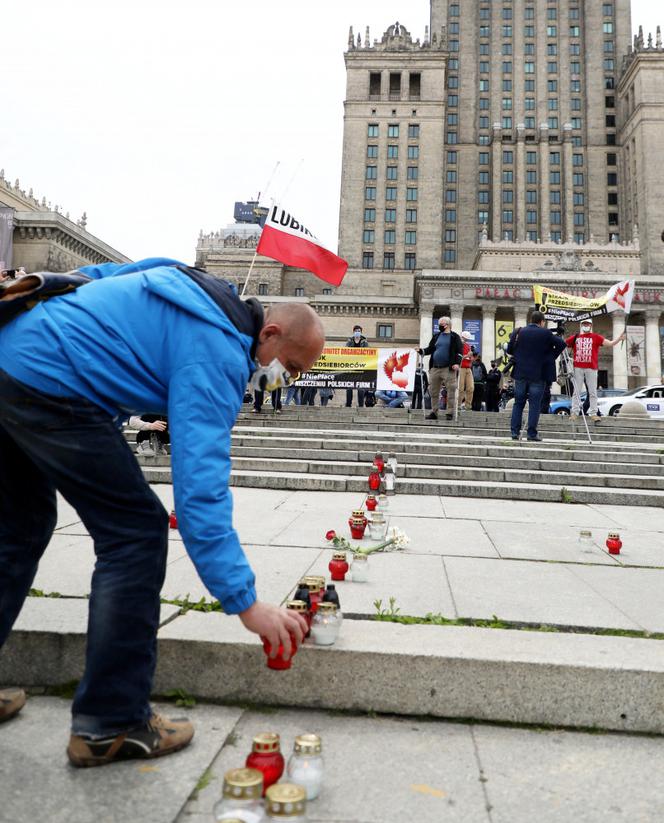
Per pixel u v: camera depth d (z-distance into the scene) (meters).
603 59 95.31
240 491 7.33
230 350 1.92
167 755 2.03
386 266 82.38
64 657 2.52
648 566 4.20
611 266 63.69
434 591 3.43
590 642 2.61
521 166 93.00
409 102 84.25
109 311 1.94
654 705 2.30
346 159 84.12
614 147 92.75
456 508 6.58
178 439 1.84
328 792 1.86
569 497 7.30
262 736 1.76
